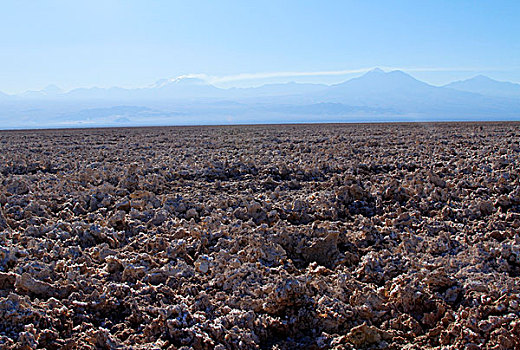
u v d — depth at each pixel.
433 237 6.27
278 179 10.47
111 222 6.75
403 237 6.12
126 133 29.45
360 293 4.82
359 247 6.12
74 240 6.08
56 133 30.89
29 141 23.16
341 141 18.92
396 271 5.34
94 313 4.65
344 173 10.73
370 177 10.16
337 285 5.05
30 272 5.02
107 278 5.22
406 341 4.34
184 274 5.26
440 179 8.71
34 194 8.20
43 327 4.30
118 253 5.73
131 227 6.68
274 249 5.75
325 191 8.78
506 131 23.12
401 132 24.02
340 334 4.44
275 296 4.61
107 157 14.81
